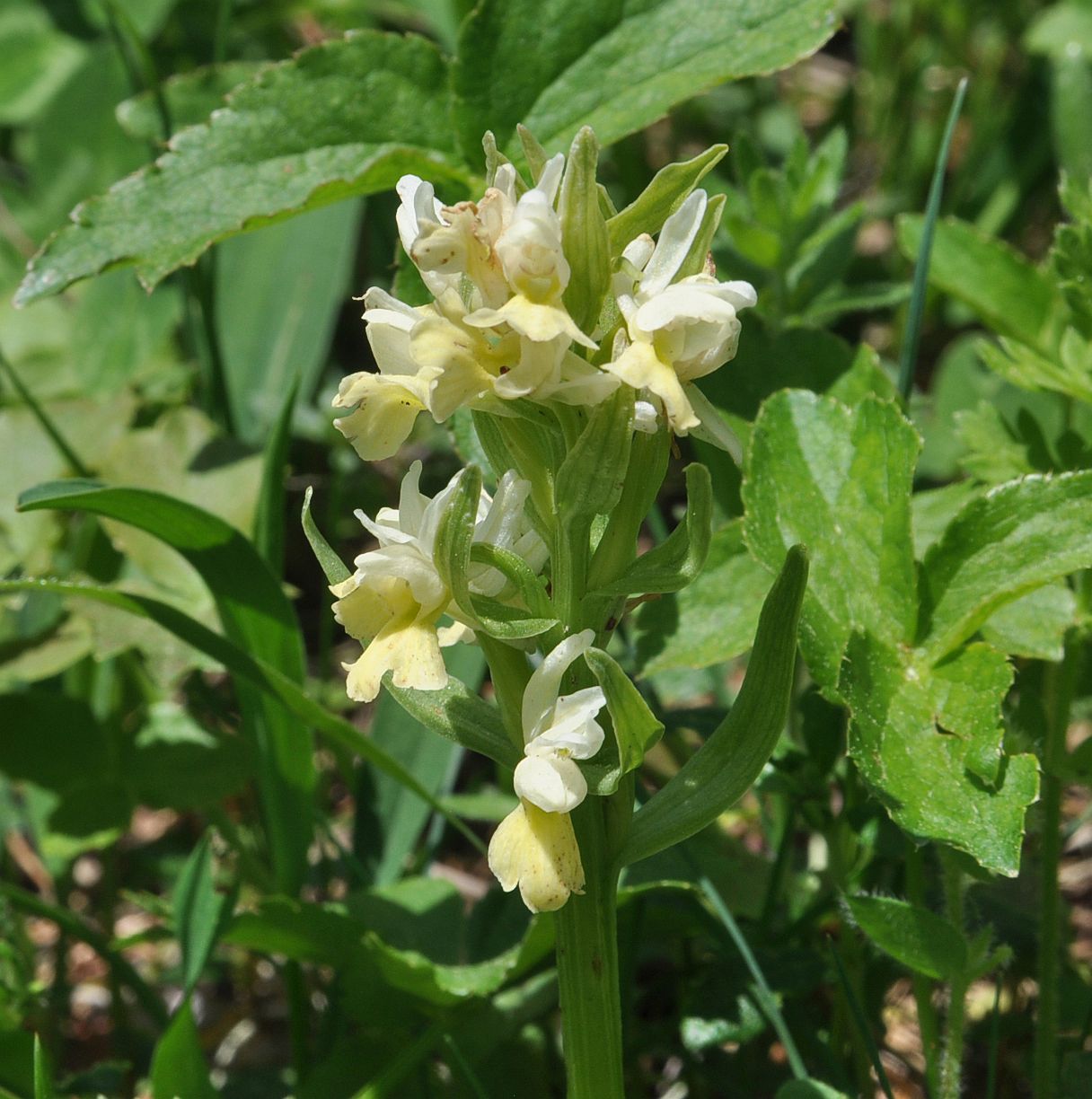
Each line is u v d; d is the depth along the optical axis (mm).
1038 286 386
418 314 296
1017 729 316
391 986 352
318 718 355
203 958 347
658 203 292
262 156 358
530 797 290
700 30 357
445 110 363
